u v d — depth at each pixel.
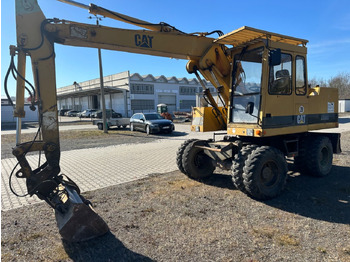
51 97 3.72
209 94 5.86
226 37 4.81
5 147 11.96
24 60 3.65
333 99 6.33
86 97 58.91
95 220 3.45
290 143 5.66
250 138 5.60
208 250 3.11
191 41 5.14
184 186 5.58
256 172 4.40
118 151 10.25
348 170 6.67
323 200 4.60
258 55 4.86
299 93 5.32
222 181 5.90
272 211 4.18
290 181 5.79
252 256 2.96
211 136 14.52
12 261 3.01
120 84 48.47
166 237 3.45
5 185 5.99
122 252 3.12
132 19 4.57
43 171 3.70
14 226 3.90
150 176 6.46
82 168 7.53
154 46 4.66
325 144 6.00
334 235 3.38
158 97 51.12
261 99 4.64
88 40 4.00
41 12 3.64
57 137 3.78
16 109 3.65
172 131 17.14
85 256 3.07
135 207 4.49
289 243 3.20
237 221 3.85
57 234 3.64
